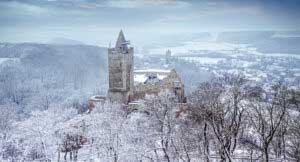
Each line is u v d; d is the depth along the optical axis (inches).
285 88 2449.6
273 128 1894.7
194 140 2220.7
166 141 2333.9
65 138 2384.4
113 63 4082.2
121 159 2178.9
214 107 1979.6
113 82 4101.9
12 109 5826.8
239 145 2292.1
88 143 2422.5
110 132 2310.5
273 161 2039.9
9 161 2230.6
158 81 4416.8
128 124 2536.9
